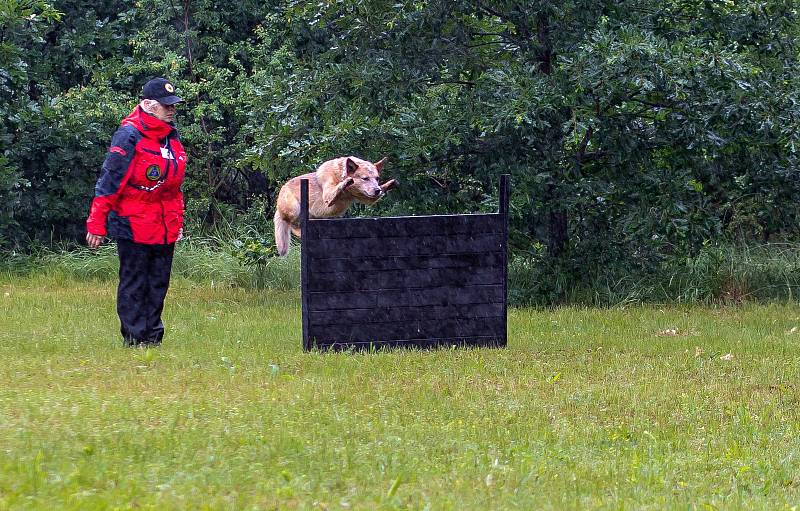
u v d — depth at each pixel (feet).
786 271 60.44
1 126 69.67
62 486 18.71
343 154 53.62
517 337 41.93
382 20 55.77
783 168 56.24
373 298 37.14
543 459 23.40
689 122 52.42
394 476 21.09
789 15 57.26
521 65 55.16
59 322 43.01
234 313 49.52
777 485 22.59
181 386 29.32
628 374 34.76
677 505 20.20
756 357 38.75
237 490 19.47
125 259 36.04
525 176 53.01
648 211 54.34
